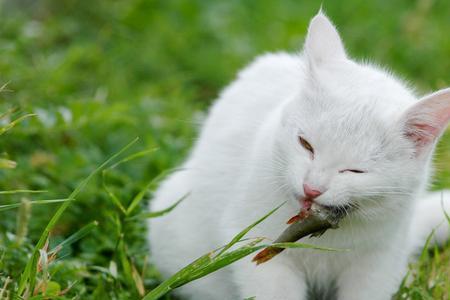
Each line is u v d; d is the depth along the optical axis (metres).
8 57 9.66
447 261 7.29
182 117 9.66
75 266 6.71
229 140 6.94
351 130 5.81
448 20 12.12
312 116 5.93
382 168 5.82
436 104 5.80
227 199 6.70
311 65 6.15
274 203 6.20
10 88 9.23
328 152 5.79
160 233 7.33
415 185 6.04
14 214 7.49
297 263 6.44
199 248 7.07
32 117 8.25
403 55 11.39
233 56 11.30
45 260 5.68
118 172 8.30
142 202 8.00
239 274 6.31
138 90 10.49
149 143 8.73
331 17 12.03
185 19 11.99
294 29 11.63
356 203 5.89
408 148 5.92
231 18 11.99
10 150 8.43
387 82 6.21
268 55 7.73
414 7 12.27
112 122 9.12
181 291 7.31
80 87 10.38
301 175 5.82
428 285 6.96
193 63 11.26
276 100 6.90
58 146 8.71
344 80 6.09
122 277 6.84
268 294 6.21
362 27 11.74
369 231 6.17
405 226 6.44
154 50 11.32
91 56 10.79
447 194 7.94
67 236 7.56
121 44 11.26
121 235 6.73
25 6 11.70
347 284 6.59
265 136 6.41
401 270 6.75
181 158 8.72
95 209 7.75
